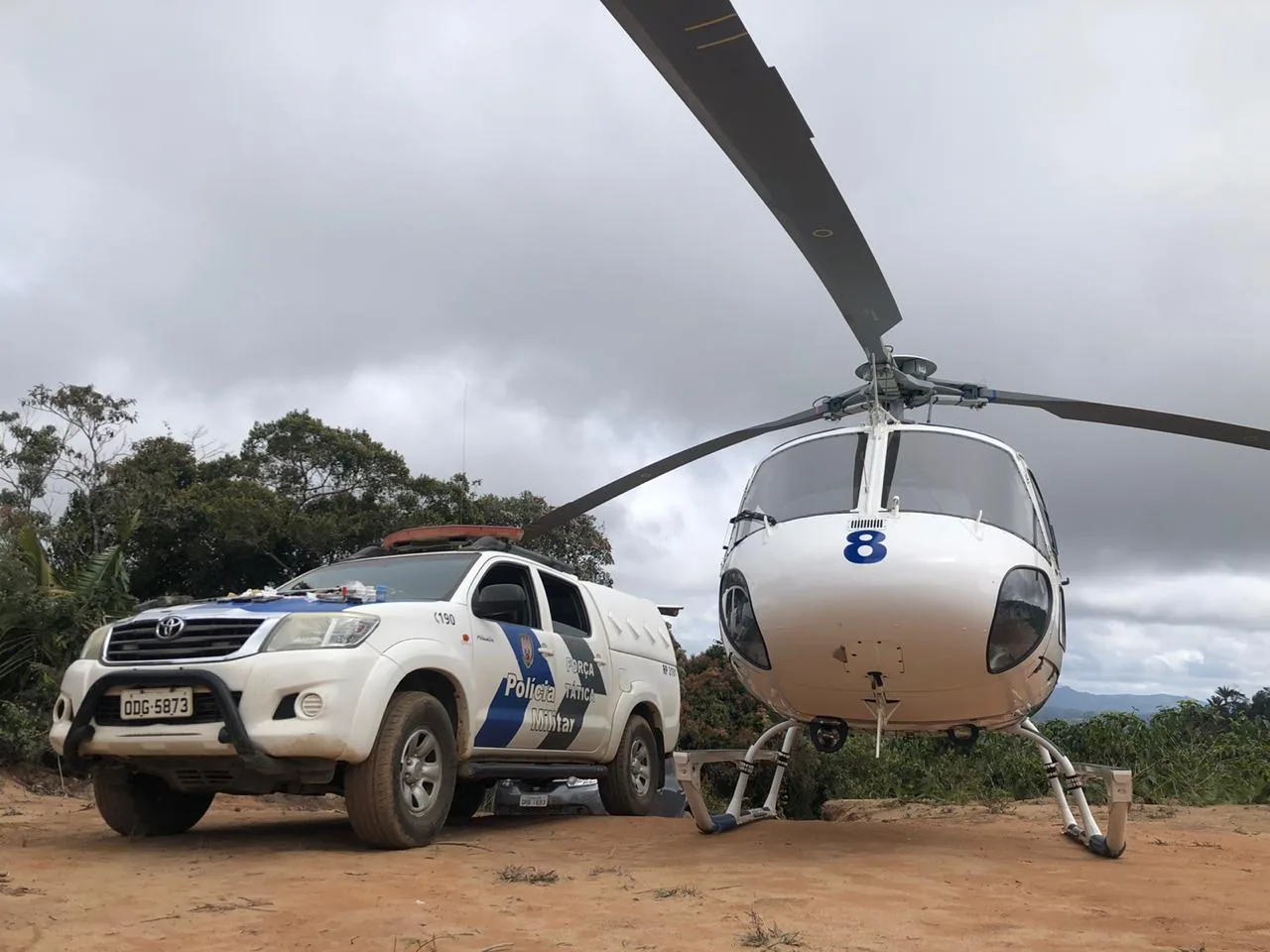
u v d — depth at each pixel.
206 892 4.33
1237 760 11.30
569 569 8.53
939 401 6.52
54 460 24.45
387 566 7.14
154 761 5.48
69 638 10.42
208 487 26.03
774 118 3.27
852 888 4.68
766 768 17.58
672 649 9.73
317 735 5.18
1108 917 4.18
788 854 5.74
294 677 5.26
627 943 3.57
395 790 5.50
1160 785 10.97
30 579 10.77
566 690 7.47
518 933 3.68
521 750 6.94
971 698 5.45
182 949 3.39
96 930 3.63
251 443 27.83
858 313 5.23
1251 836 7.45
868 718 5.78
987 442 5.97
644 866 5.30
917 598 5.00
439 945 3.49
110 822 6.07
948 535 5.23
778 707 6.15
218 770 5.41
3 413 24.62
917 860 5.55
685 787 6.30
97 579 11.05
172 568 25.62
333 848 5.69
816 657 5.32
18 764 9.44
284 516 25.33
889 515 5.35
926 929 3.87
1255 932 3.95
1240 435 6.41
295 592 6.58
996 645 5.21
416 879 4.69
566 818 7.84
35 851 5.50
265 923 3.76
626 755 8.41
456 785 8.28
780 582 5.31
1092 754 12.15
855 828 7.01
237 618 5.51
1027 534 5.64
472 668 6.36
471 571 6.88
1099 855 5.92
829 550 5.21
